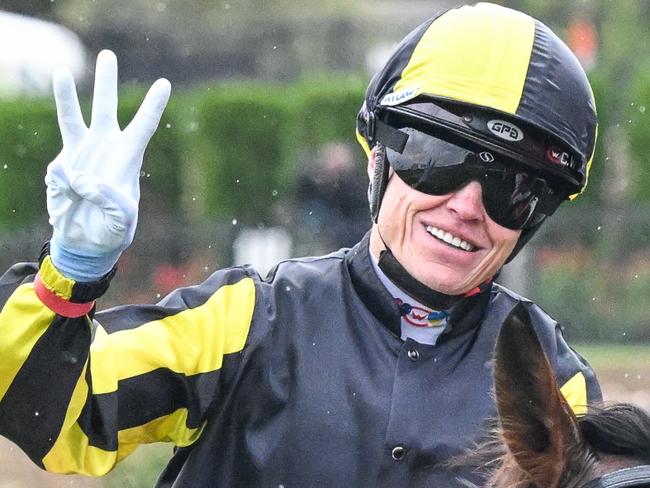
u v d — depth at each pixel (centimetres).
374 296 600
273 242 2620
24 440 539
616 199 2902
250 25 5047
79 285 520
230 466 585
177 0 4812
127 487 1289
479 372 599
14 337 523
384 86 598
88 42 4588
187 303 589
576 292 2541
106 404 552
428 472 582
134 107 3070
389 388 589
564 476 496
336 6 5188
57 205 514
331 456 581
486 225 579
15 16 3628
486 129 571
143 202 2984
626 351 2447
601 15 4119
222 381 582
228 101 2995
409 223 585
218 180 2980
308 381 586
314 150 3070
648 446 503
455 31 586
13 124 2892
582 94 588
